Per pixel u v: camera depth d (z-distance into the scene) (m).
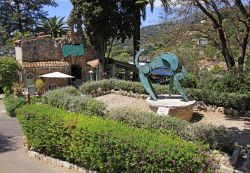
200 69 22.41
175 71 16.45
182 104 15.62
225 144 9.74
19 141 12.51
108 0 32.81
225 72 18.89
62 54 34.28
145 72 16.80
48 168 9.26
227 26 17.69
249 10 16.56
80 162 9.02
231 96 16.97
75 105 12.88
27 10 53.22
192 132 9.66
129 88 21.33
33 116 10.21
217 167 7.37
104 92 21.77
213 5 16.73
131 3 33.88
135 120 10.28
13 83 30.55
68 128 8.98
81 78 35.59
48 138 9.74
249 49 21.45
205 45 20.58
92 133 8.30
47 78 32.97
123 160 7.76
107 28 33.56
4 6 51.91
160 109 15.29
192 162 6.96
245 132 13.60
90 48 35.59
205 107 17.61
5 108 22.44
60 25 48.56
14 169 9.22
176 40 18.38
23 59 32.50
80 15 34.50
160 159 7.15
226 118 16.16
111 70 37.25
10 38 49.50
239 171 8.96
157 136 7.88
